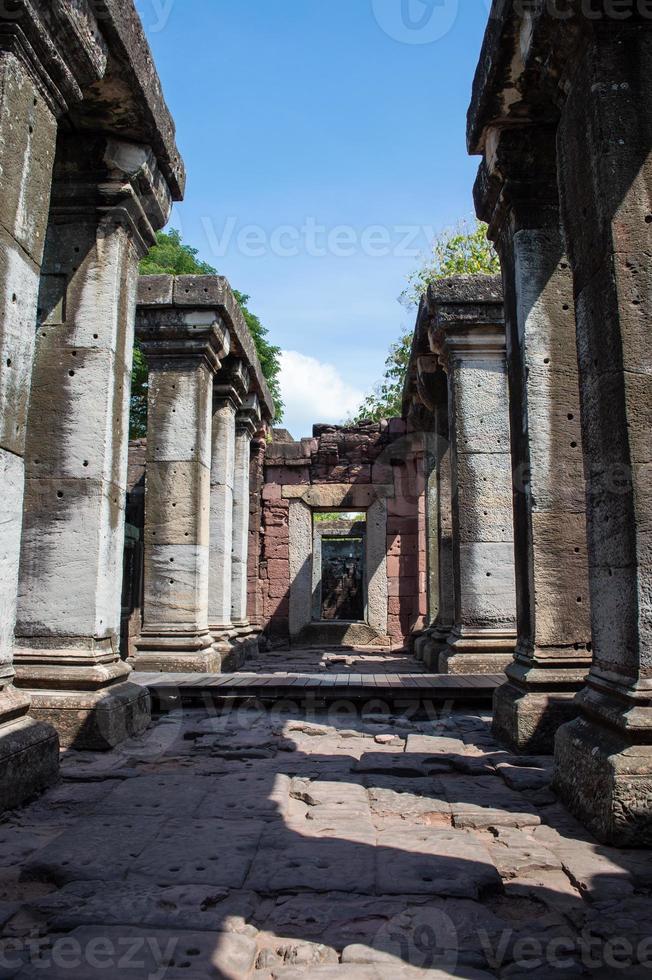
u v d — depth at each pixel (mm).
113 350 5879
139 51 5367
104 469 5727
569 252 4508
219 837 3500
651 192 3924
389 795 4223
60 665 5492
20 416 4168
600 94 4008
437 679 7652
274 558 15602
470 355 9180
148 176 6121
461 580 8773
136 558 12672
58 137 5934
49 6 4191
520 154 5941
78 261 5977
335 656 12789
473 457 8953
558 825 3727
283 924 2625
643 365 3795
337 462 15719
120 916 2639
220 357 9891
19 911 2750
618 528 3826
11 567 4113
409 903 2781
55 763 4438
